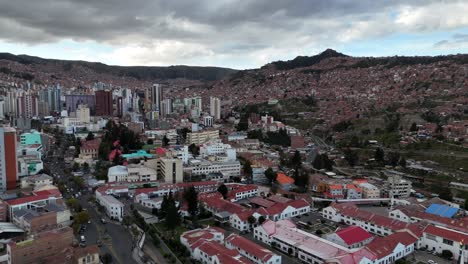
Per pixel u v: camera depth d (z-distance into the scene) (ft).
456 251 571.69
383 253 546.26
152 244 607.78
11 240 568.41
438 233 598.75
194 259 558.56
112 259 548.72
